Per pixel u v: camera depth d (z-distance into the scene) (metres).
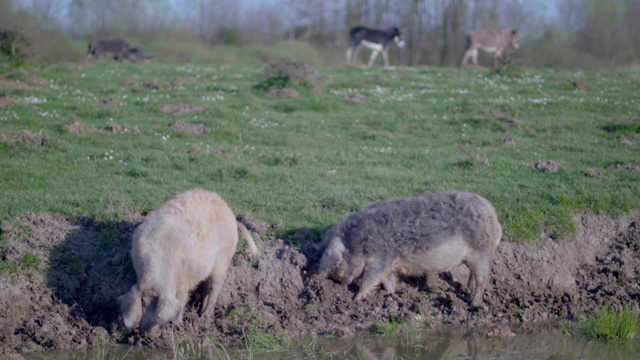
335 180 15.45
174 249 10.00
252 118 21.52
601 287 12.80
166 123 20.17
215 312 11.40
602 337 11.13
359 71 32.53
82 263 11.68
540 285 12.81
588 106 23.80
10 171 14.70
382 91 26.98
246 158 17.11
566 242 13.44
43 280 11.33
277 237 12.63
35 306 11.04
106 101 22.62
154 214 10.52
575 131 20.75
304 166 16.66
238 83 27.70
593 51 47.62
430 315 11.79
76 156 16.30
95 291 11.48
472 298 12.05
